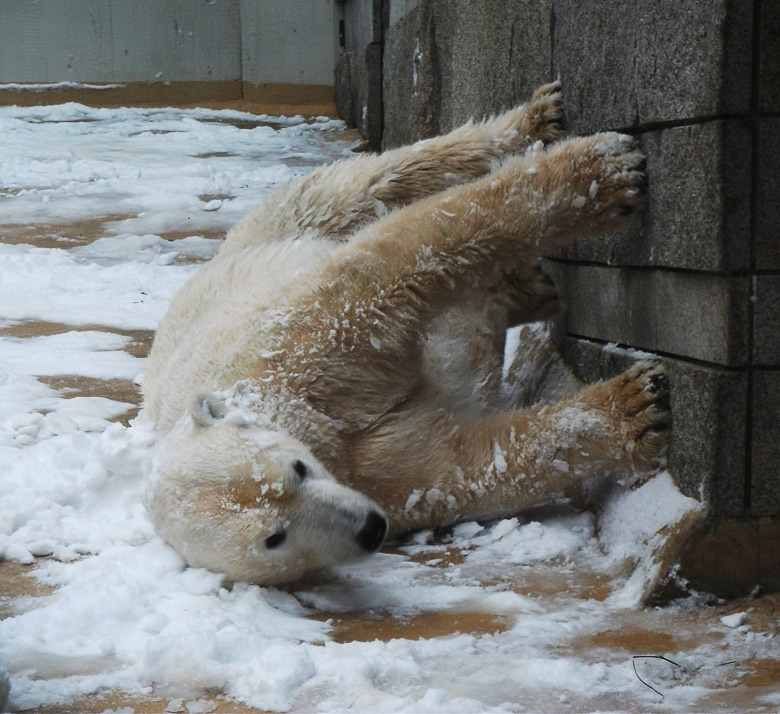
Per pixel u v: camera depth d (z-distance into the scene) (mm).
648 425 4184
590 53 4715
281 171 15875
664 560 3797
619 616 3664
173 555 4078
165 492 3990
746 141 3545
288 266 5324
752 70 3490
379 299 4418
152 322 8914
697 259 3777
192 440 4090
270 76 22969
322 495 3859
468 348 5125
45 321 8875
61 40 22609
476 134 5637
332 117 21781
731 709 2889
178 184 14914
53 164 15984
